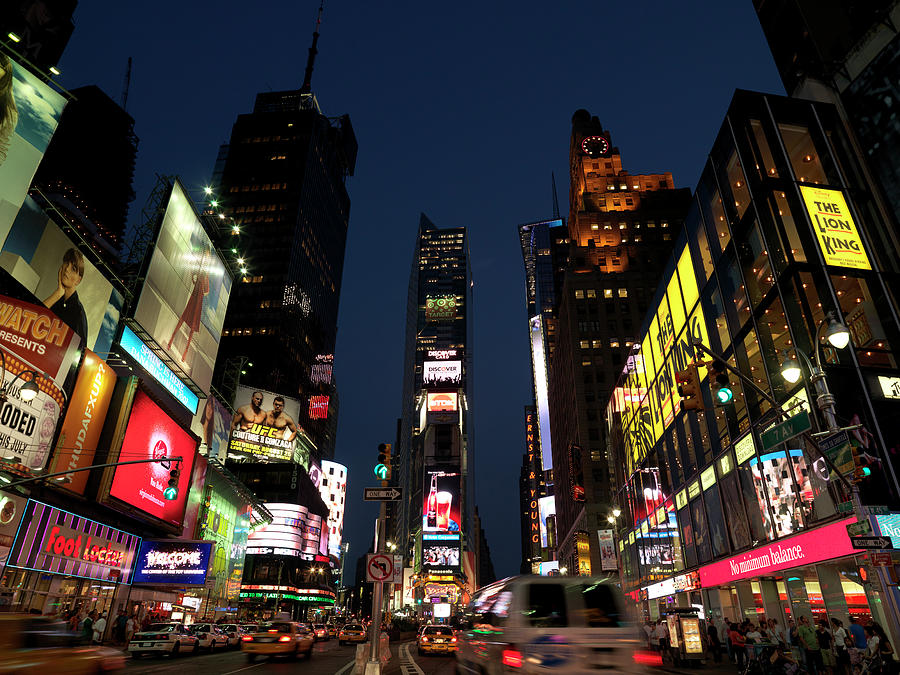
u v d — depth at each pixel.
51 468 31.09
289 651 25.50
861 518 14.22
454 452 155.50
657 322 47.44
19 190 30.77
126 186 131.12
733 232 34.44
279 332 134.00
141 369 44.00
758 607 31.38
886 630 20.47
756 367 31.48
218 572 61.22
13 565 28.48
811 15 41.38
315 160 168.25
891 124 33.44
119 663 11.06
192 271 51.72
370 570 15.39
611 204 106.69
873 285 28.58
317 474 141.25
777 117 34.00
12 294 29.98
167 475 44.47
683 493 41.31
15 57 31.66
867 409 25.27
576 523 89.25
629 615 10.61
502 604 11.73
